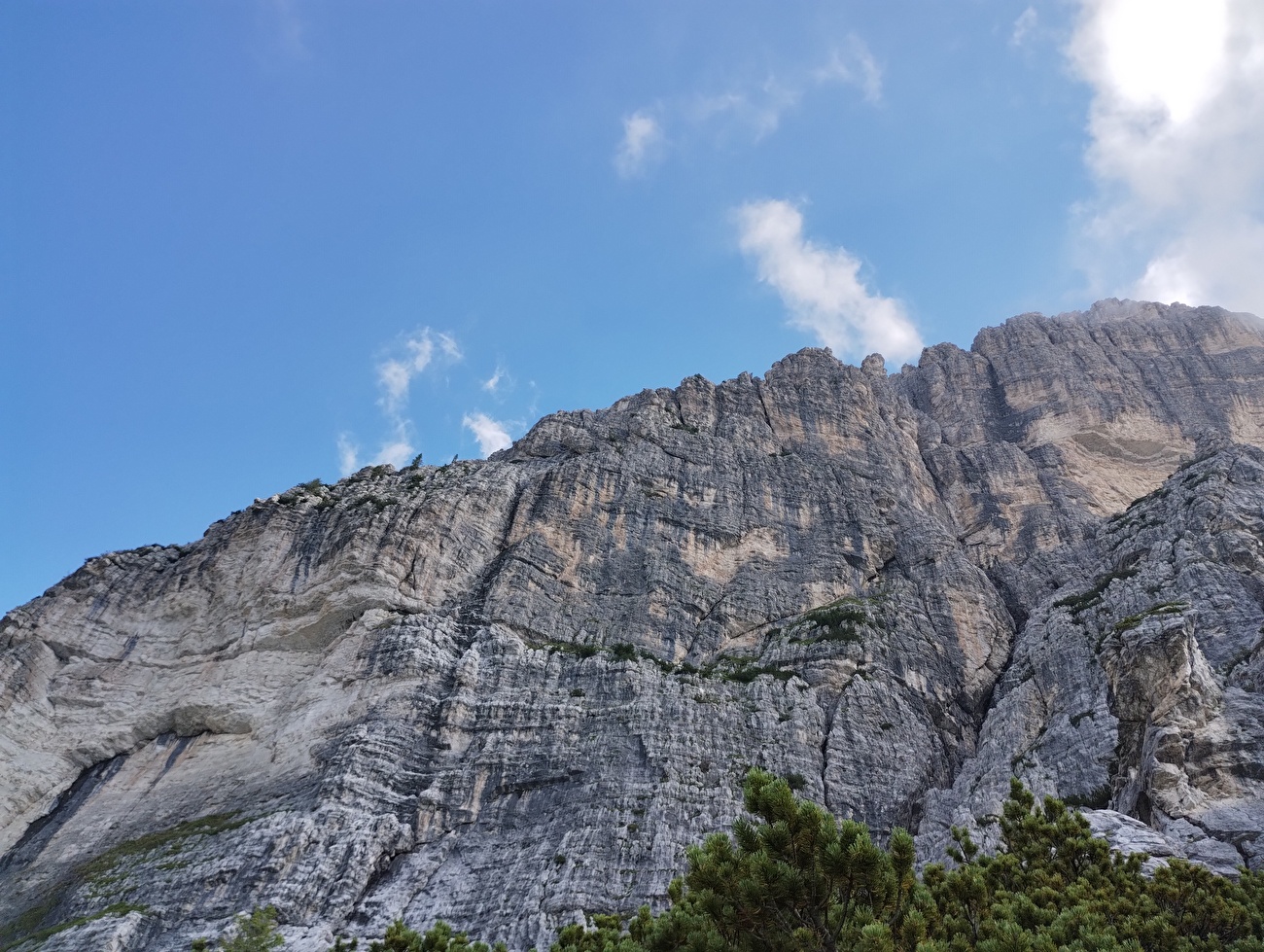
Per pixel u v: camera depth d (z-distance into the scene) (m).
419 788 67.38
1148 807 53.75
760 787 25.78
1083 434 119.44
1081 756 62.00
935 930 28.08
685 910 30.14
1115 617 74.31
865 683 76.25
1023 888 34.38
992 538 104.75
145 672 84.44
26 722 80.50
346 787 64.94
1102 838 37.38
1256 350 133.00
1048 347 136.25
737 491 99.38
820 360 123.38
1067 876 35.19
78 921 58.41
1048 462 114.88
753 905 24.97
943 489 115.56
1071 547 94.75
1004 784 64.56
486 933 55.72
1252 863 46.47
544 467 101.75
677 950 26.97
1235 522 76.44
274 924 53.81
